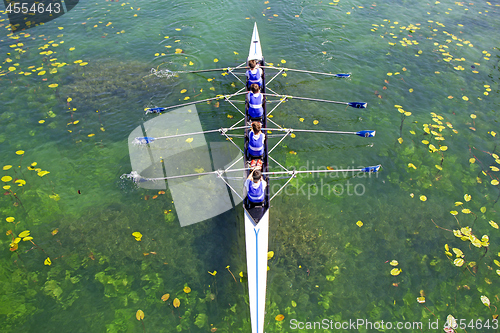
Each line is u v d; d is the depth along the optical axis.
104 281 6.52
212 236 7.28
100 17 15.02
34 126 9.71
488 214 7.60
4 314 6.01
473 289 6.37
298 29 14.43
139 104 10.64
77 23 14.55
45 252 6.90
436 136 9.53
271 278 6.60
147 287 6.46
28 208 7.66
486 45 13.13
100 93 10.91
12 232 7.22
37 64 12.05
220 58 12.84
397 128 9.90
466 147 9.22
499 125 9.85
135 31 14.15
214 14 15.38
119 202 7.88
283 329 5.93
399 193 8.15
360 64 12.51
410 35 13.88
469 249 6.98
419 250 7.01
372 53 12.99
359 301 6.28
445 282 6.49
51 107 10.34
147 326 5.93
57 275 6.57
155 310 6.14
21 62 12.12
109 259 6.85
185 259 6.90
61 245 7.03
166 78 11.74
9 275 6.53
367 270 6.71
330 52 13.11
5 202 7.76
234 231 7.38
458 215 7.62
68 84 11.16
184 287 6.47
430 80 11.62
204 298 6.33
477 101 10.70
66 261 6.78
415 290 6.40
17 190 8.05
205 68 12.34
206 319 6.05
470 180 8.34
